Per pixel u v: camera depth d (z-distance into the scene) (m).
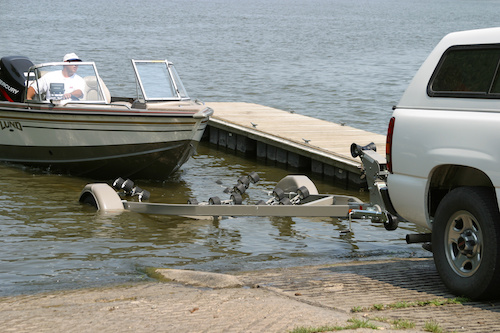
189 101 12.91
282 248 8.24
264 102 24.58
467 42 5.67
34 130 12.79
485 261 5.16
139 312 4.98
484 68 5.46
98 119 12.07
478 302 5.32
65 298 5.69
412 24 98.12
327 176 13.51
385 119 20.97
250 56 42.22
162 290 5.82
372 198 7.41
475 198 5.28
